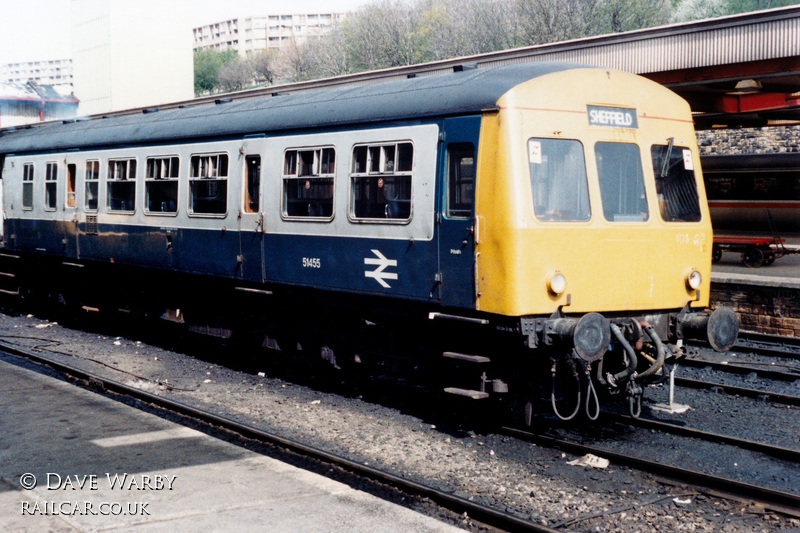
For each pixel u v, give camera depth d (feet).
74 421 24.21
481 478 21.65
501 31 183.01
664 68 43.86
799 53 39.06
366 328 30.42
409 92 26.68
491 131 23.34
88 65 171.94
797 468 22.56
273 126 31.37
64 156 45.11
